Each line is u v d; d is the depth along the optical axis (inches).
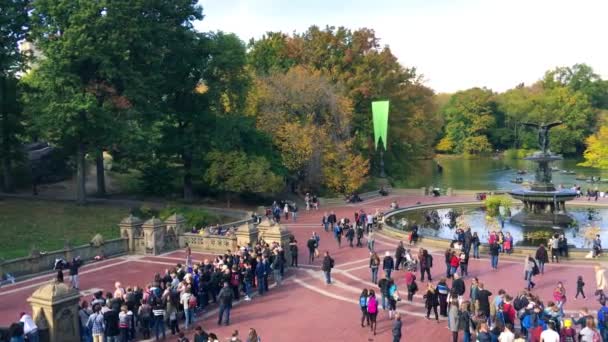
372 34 2987.2
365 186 2780.5
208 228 1563.7
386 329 813.9
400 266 1208.2
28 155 2230.6
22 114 1887.3
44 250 1462.8
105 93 1873.8
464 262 1090.7
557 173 4010.8
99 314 734.5
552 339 608.1
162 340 790.5
